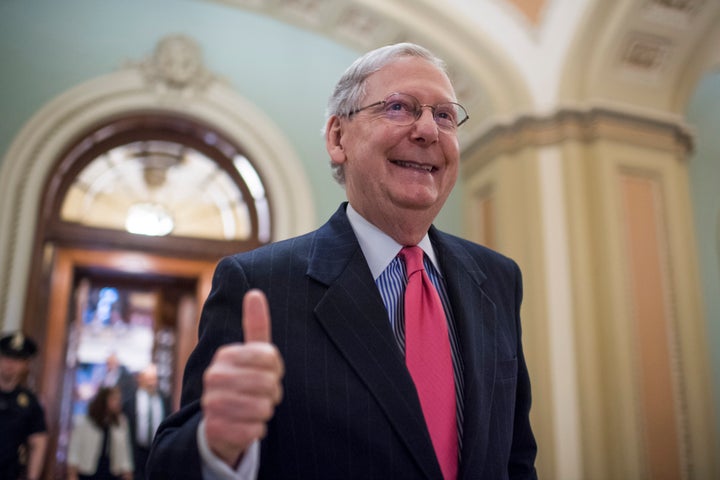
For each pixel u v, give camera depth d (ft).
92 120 15.57
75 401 15.15
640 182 15.40
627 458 13.51
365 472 3.10
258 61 17.17
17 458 11.05
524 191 15.62
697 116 19.62
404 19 16.34
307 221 16.31
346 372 3.30
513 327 4.17
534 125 15.81
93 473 14.06
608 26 15.11
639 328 14.44
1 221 14.35
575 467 13.87
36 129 15.08
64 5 16.06
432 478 3.10
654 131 15.81
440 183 4.08
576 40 15.48
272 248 3.83
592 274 14.83
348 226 3.99
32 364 14.32
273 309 3.46
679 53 15.66
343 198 16.84
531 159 15.64
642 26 14.97
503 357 3.82
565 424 14.14
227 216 16.71
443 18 16.28
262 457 3.29
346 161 4.24
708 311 18.37
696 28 15.17
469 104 17.44
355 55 18.06
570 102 15.61
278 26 17.61
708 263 18.76
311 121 17.17
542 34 16.16
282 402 3.26
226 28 17.16
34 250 14.75
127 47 16.25
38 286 14.69
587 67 15.69
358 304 3.49
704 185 19.34
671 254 15.17
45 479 14.06
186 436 2.81
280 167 16.51
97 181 16.08
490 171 16.48
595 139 15.37
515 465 4.15
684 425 14.17
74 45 15.87
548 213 15.30
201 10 17.07
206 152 16.76
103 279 16.01
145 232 16.08
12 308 14.03
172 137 16.56
